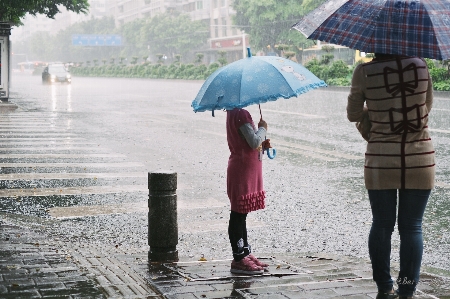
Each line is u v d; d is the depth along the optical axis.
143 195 9.54
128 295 4.29
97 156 13.36
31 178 10.80
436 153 12.99
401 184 3.92
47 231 7.40
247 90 4.67
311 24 3.98
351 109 4.07
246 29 66.94
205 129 18.66
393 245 6.65
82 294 4.27
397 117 3.89
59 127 19.28
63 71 57.75
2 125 19.72
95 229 7.58
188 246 6.81
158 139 16.31
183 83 58.88
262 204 5.22
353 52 54.56
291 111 24.12
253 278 4.96
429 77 3.95
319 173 11.17
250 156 5.09
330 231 7.31
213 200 9.20
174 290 4.49
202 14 95.62
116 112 25.11
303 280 4.89
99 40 104.19
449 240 6.82
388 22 3.72
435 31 3.64
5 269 5.04
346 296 4.30
